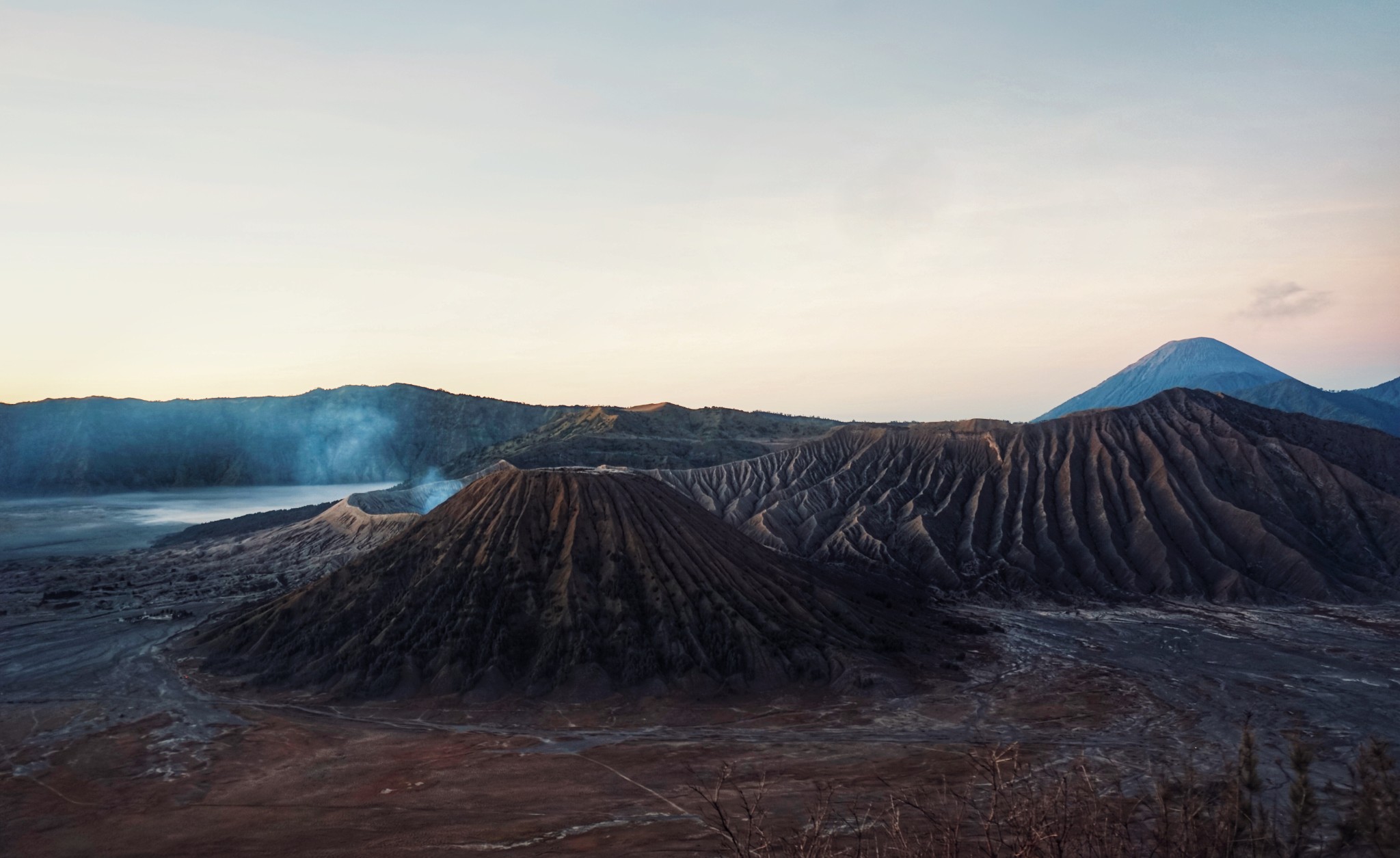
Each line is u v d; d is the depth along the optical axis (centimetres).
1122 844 1541
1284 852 1523
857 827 1894
